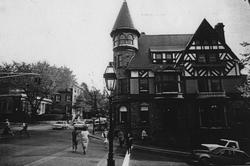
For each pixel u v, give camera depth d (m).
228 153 16.77
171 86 30.12
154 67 31.70
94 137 28.55
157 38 36.88
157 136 27.92
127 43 32.81
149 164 15.24
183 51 32.03
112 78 10.55
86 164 12.35
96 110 49.94
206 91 29.77
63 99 63.50
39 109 55.47
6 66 48.03
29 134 27.98
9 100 51.56
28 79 47.28
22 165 11.30
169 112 29.91
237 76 29.78
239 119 28.33
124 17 33.78
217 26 32.66
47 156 14.27
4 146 17.78
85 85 61.41
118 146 23.48
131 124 29.89
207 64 30.17
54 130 35.84
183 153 22.28
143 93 30.75
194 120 28.95
